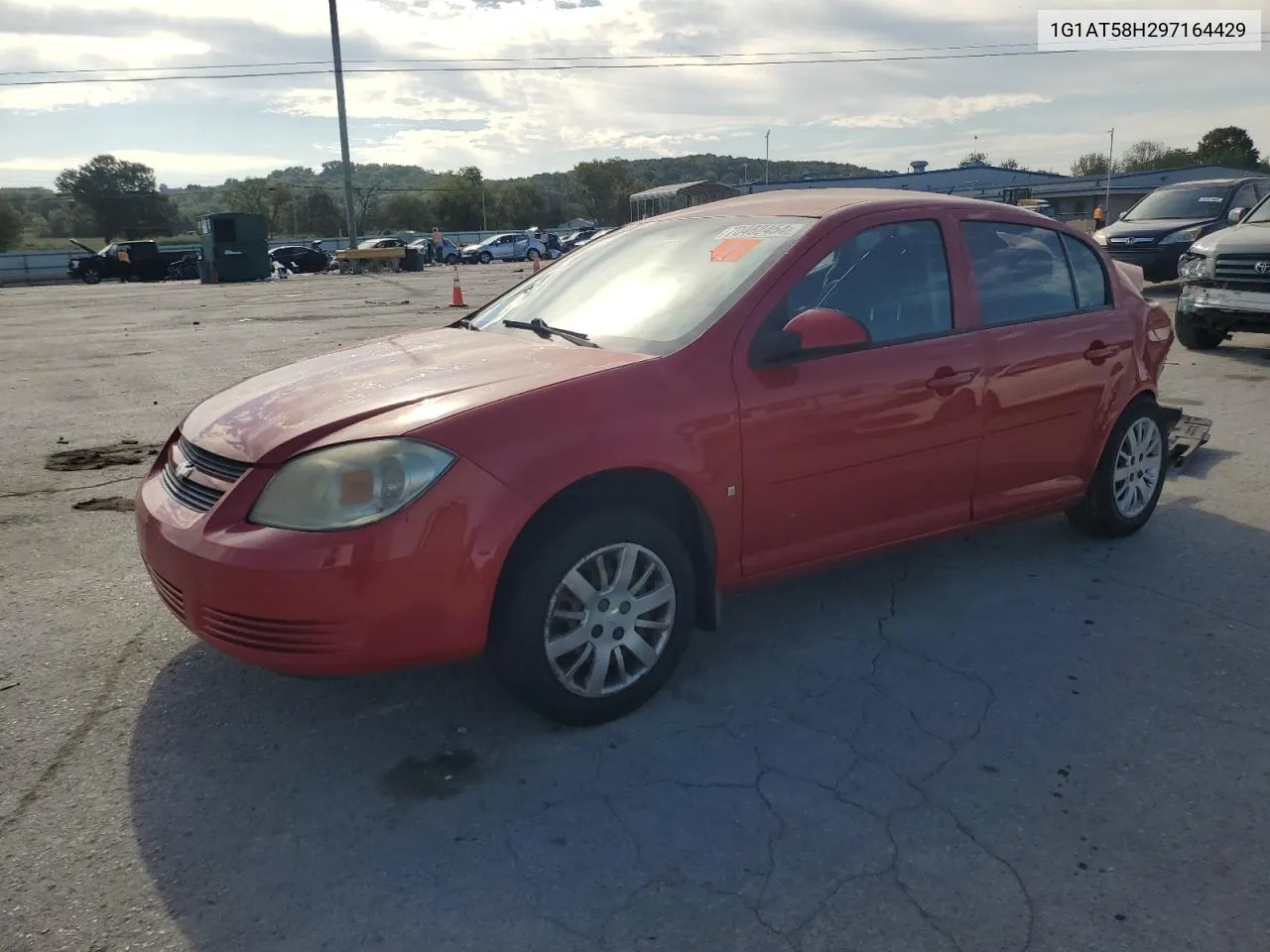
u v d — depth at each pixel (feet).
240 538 9.53
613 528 10.36
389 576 9.34
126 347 42.70
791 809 9.32
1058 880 8.37
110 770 10.02
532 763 10.11
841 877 8.40
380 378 11.36
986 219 14.12
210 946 7.68
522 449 9.86
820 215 12.81
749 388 11.26
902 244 13.12
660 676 11.10
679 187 122.31
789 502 11.77
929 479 13.05
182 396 30.22
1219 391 27.50
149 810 9.36
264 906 8.10
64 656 12.43
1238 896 8.18
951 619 13.42
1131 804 9.39
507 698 11.41
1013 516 14.44
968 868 8.52
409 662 9.72
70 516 18.02
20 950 7.59
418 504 9.43
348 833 9.02
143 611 13.80
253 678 11.89
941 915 7.96
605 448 10.18
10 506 18.58
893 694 11.43
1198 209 51.44
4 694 11.49
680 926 7.84
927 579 14.79
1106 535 16.20
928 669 12.01
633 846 8.80
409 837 8.96
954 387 12.93
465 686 11.69
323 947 7.67
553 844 8.84
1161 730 10.66
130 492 19.53
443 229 349.41
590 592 10.39
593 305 13.10
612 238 15.16
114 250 133.80
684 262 12.97
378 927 7.86
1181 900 8.13
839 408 11.87
